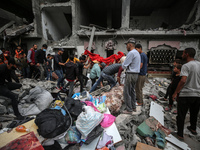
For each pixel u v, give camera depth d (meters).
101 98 3.12
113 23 14.03
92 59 4.78
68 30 10.13
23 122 2.10
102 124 2.19
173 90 3.20
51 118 1.80
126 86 2.62
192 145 2.05
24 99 2.82
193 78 2.05
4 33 6.81
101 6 10.27
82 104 2.40
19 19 9.33
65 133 1.79
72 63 3.58
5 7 8.65
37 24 7.27
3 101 2.72
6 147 1.39
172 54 7.18
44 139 1.66
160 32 6.68
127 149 2.00
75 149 1.77
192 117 2.37
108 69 3.69
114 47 7.46
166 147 2.04
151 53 7.34
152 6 10.06
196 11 6.63
